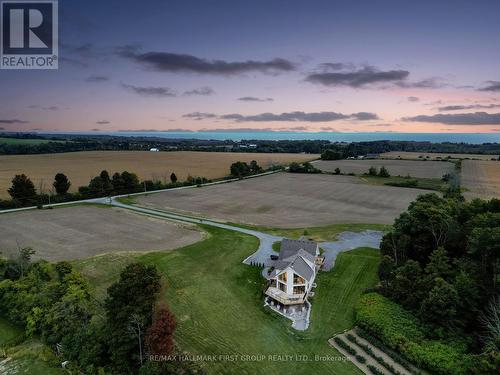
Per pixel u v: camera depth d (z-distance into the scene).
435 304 34.75
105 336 31.70
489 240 37.03
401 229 52.84
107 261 54.50
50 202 98.81
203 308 41.44
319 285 47.66
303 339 35.72
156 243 64.06
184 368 30.02
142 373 28.53
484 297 35.03
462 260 41.38
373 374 30.64
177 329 37.06
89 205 97.12
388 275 45.19
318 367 31.61
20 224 76.62
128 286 32.66
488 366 26.86
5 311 40.38
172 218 82.62
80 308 36.34
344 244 63.94
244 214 87.38
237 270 52.28
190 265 53.59
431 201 62.25
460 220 53.12
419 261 50.38
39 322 36.53
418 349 31.83
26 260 47.75
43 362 32.91
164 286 45.16
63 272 43.59
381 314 37.50
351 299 43.81
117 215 85.31
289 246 51.94
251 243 64.31
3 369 32.03
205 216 84.88
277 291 44.75
